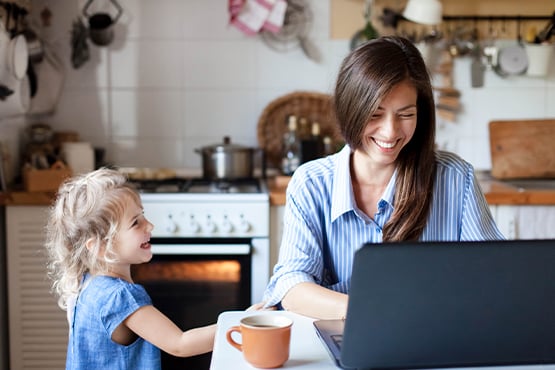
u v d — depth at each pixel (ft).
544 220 9.64
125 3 10.87
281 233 9.41
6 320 9.64
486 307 3.40
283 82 11.09
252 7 10.66
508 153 11.03
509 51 11.02
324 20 10.99
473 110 11.27
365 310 3.33
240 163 10.36
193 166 11.20
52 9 10.77
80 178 5.53
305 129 10.98
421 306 3.35
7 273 9.46
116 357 5.10
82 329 5.11
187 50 10.99
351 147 4.88
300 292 4.67
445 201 5.26
